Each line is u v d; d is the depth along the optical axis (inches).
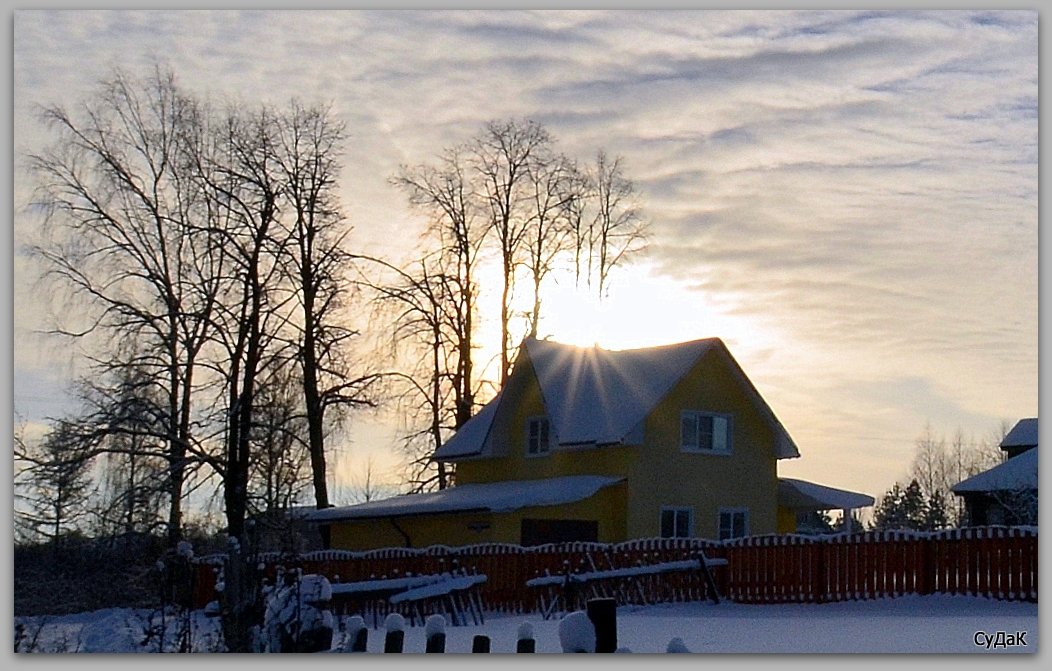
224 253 1676.9
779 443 1771.7
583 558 1279.5
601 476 1654.8
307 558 1528.1
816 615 1018.7
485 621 1193.4
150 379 1626.5
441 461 1911.9
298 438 1616.6
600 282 2192.4
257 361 1654.8
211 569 1469.0
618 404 1681.8
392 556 1459.2
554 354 1811.0
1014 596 1005.8
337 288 1800.0
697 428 1706.4
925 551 1071.0
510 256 2153.1
